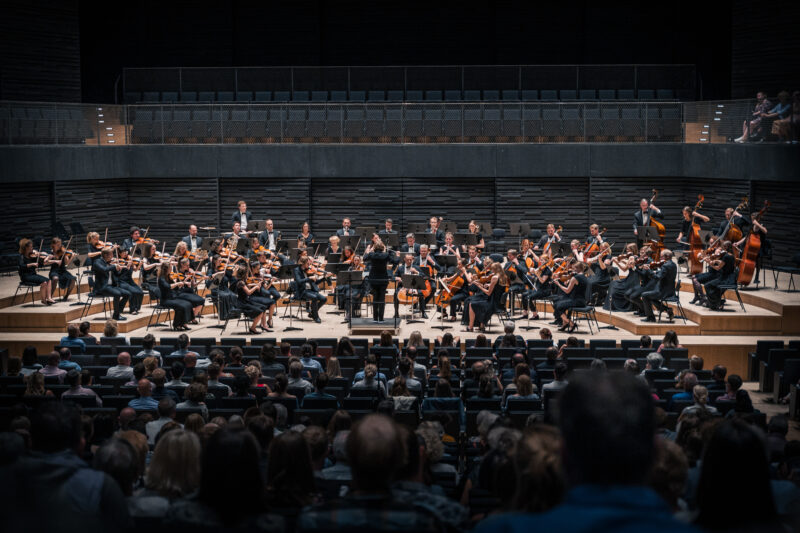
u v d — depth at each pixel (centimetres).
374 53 2642
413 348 1163
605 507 128
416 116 2245
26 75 2225
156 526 173
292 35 2631
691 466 546
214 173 2259
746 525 204
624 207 2264
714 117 2106
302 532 212
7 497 130
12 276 1961
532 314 1766
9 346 1512
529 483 300
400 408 870
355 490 254
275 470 374
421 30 2628
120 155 2231
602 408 134
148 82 2441
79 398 895
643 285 1586
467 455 793
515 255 1670
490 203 2302
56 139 2078
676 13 2556
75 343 1272
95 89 2641
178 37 2627
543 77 2423
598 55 2581
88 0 2606
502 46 2614
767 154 1944
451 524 317
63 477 267
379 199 2302
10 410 752
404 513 223
